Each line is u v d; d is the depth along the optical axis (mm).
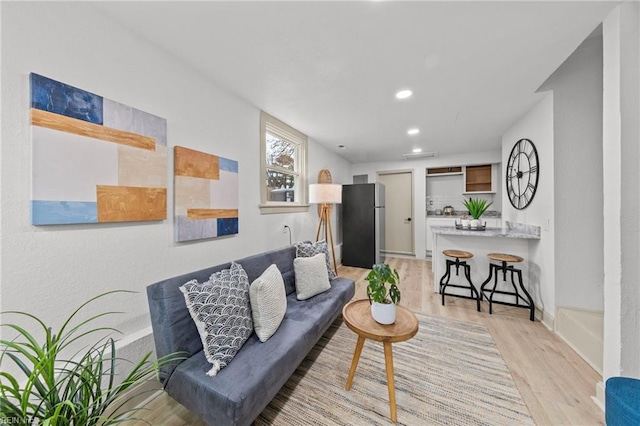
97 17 1340
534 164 2619
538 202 2551
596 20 1394
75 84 1254
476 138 3828
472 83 2127
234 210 2279
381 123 3129
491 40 1571
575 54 2164
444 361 1840
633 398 958
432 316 2590
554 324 2242
